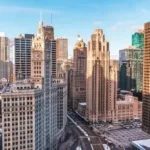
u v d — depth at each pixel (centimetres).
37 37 18675
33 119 16625
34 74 18462
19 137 16325
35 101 16712
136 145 18788
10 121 16000
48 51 19488
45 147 19175
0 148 17875
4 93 15788
